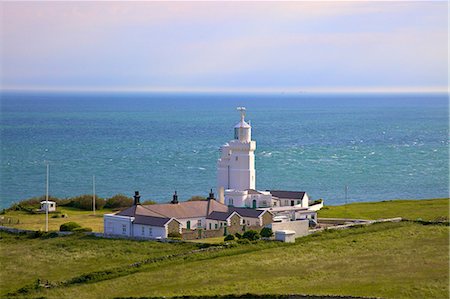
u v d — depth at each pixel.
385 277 108.69
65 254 131.12
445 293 100.19
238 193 167.12
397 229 144.25
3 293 108.06
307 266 116.19
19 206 190.75
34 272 120.88
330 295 97.88
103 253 130.38
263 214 151.00
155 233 141.38
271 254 124.06
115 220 147.62
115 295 102.94
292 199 171.25
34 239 145.38
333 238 136.88
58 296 103.81
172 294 101.00
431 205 187.75
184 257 122.25
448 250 125.44
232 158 173.38
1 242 143.50
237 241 132.50
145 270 115.94
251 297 98.19
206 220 150.50
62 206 193.88
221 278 109.69
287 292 100.62
